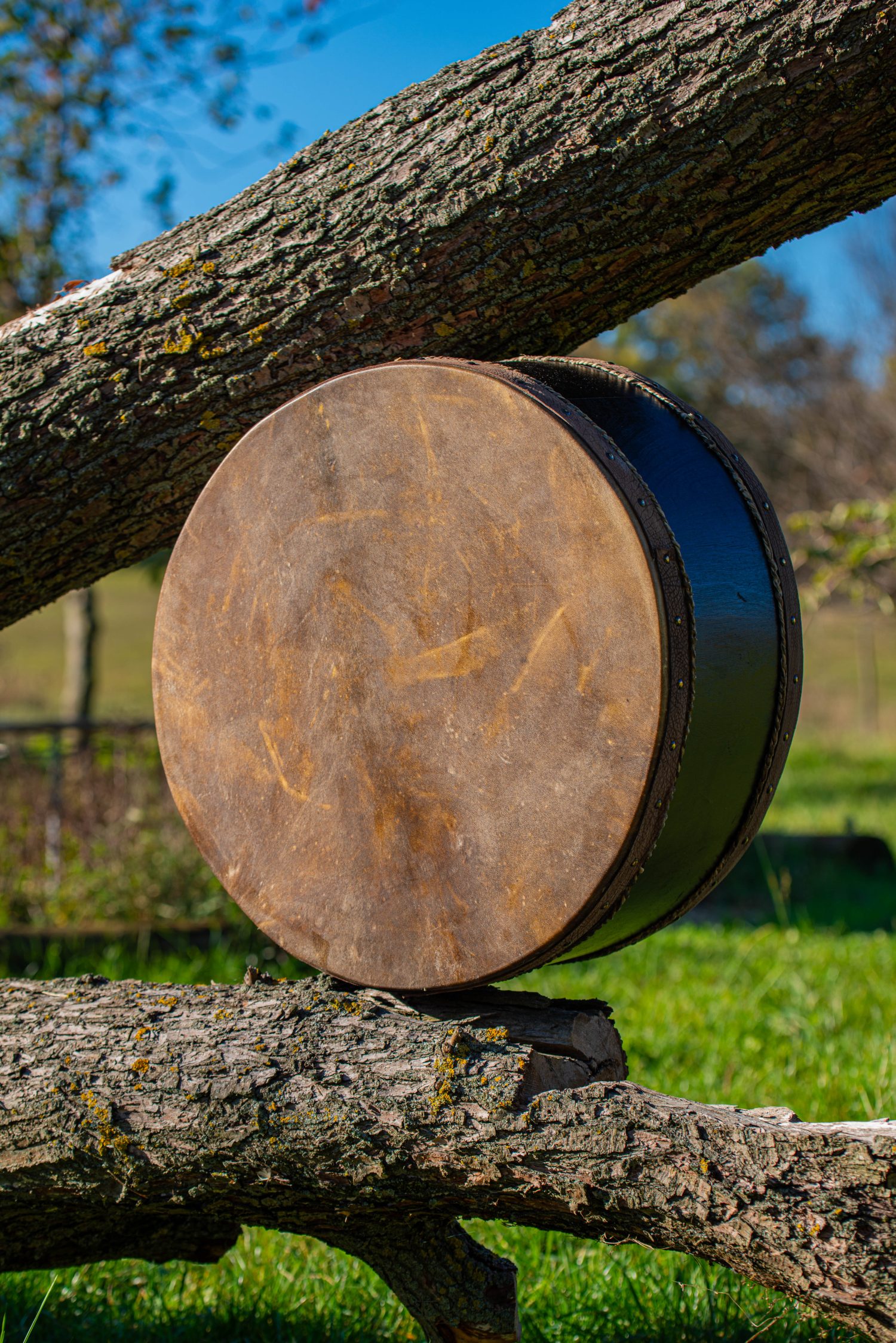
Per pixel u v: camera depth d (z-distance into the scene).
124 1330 2.64
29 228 8.31
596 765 1.67
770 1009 4.72
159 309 2.30
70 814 6.12
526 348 2.27
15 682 16.39
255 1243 2.98
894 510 6.68
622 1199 1.63
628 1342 2.43
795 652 1.88
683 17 1.91
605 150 1.97
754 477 1.94
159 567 7.84
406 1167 1.78
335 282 2.18
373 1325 2.61
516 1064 1.75
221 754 2.11
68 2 8.05
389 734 1.88
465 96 2.10
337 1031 1.91
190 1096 1.90
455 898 1.81
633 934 1.96
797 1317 2.38
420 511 1.85
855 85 1.83
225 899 5.81
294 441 2.00
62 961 5.34
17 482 2.43
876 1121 1.64
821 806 10.95
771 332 16.22
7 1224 2.22
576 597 1.69
